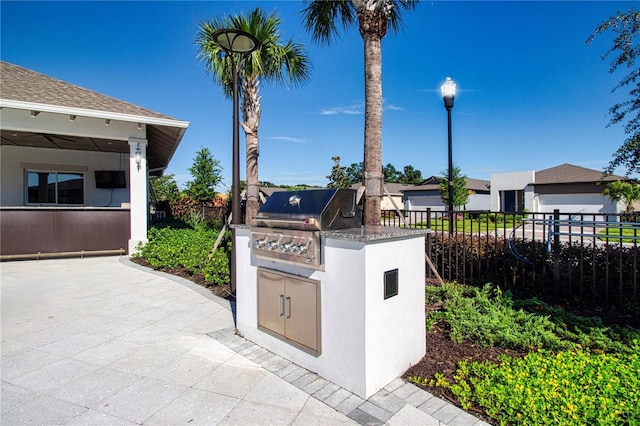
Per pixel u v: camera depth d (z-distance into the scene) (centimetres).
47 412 215
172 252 698
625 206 1844
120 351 307
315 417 208
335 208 259
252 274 321
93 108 765
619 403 195
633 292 374
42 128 747
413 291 265
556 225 422
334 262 240
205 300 470
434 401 221
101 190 1109
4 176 994
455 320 332
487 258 497
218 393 237
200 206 1591
